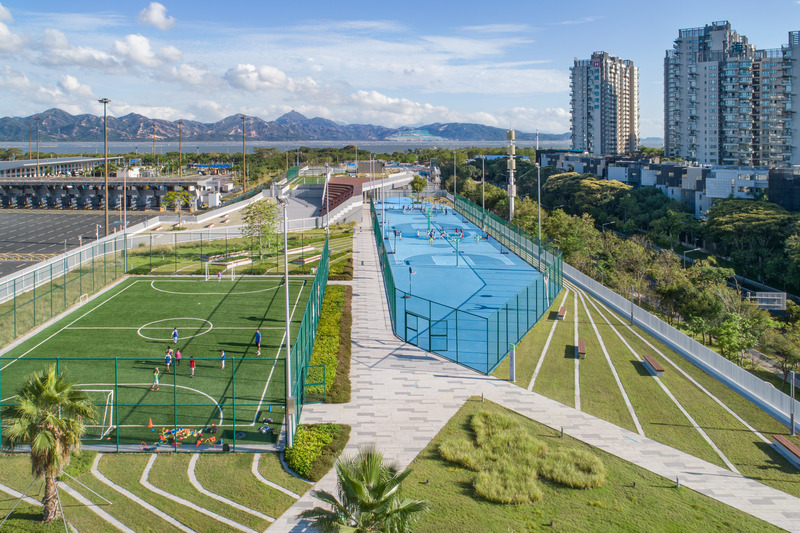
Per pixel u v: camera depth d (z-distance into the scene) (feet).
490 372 148.36
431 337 177.06
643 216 491.31
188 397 132.36
